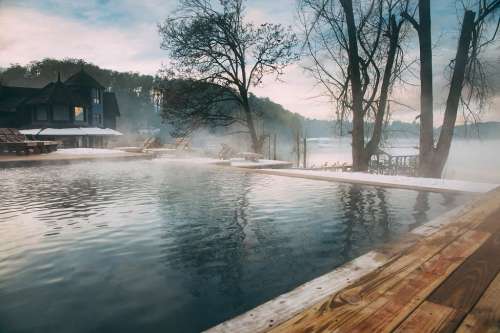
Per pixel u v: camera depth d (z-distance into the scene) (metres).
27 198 8.21
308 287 2.60
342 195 8.80
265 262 4.15
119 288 3.47
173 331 2.69
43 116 36.44
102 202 7.77
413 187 9.73
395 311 2.15
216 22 23.92
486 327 1.95
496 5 13.68
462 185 10.08
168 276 3.76
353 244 4.81
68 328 2.74
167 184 10.72
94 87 41.22
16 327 2.75
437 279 2.68
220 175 13.24
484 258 3.19
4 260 4.23
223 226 5.74
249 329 2.01
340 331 1.92
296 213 6.73
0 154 18.84
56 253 4.49
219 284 3.55
